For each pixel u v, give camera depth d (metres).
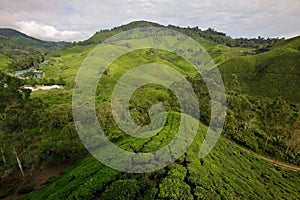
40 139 56.88
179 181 30.19
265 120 78.69
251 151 65.19
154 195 27.80
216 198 30.25
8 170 48.34
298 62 146.38
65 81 140.38
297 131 70.94
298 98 117.75
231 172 43.50
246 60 169.00
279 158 64.62
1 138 44.47
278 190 45.62
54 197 31.69
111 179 31.25
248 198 35.72
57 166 50.47
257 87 136.12
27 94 53.41
